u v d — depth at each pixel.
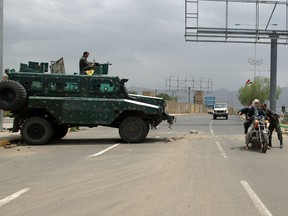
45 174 9.55
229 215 6.11
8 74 16.80
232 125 34.12
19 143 16.75
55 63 22.83
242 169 10.34
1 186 8.18
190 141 17.97
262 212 6.27
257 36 33.03
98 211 6.31
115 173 9.68
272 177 9.23
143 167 10.59
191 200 7.01
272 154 13.48
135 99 17.59
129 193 7.53
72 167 10.62
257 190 7.83
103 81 16.94
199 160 11.94
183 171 9.97
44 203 6.79
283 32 33.03
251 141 14.70
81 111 16.55
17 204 6.73
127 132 17.02
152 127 17.98
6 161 11.80
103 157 12.63
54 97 16.66
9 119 37.97
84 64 18.36
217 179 8.95
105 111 16.61
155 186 8.16
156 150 14.52
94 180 8.80
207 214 6.16
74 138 20.06
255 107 14.72
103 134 23.20
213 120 48.75
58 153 13.73
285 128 27.77
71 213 6.20
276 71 34.38
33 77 16.73
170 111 87.44
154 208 6.49
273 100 34.59
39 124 16.50
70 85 16.83
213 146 15.91
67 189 7.87
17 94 16.00
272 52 34.09
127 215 6.10
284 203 6.82
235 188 8.00
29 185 8.26
